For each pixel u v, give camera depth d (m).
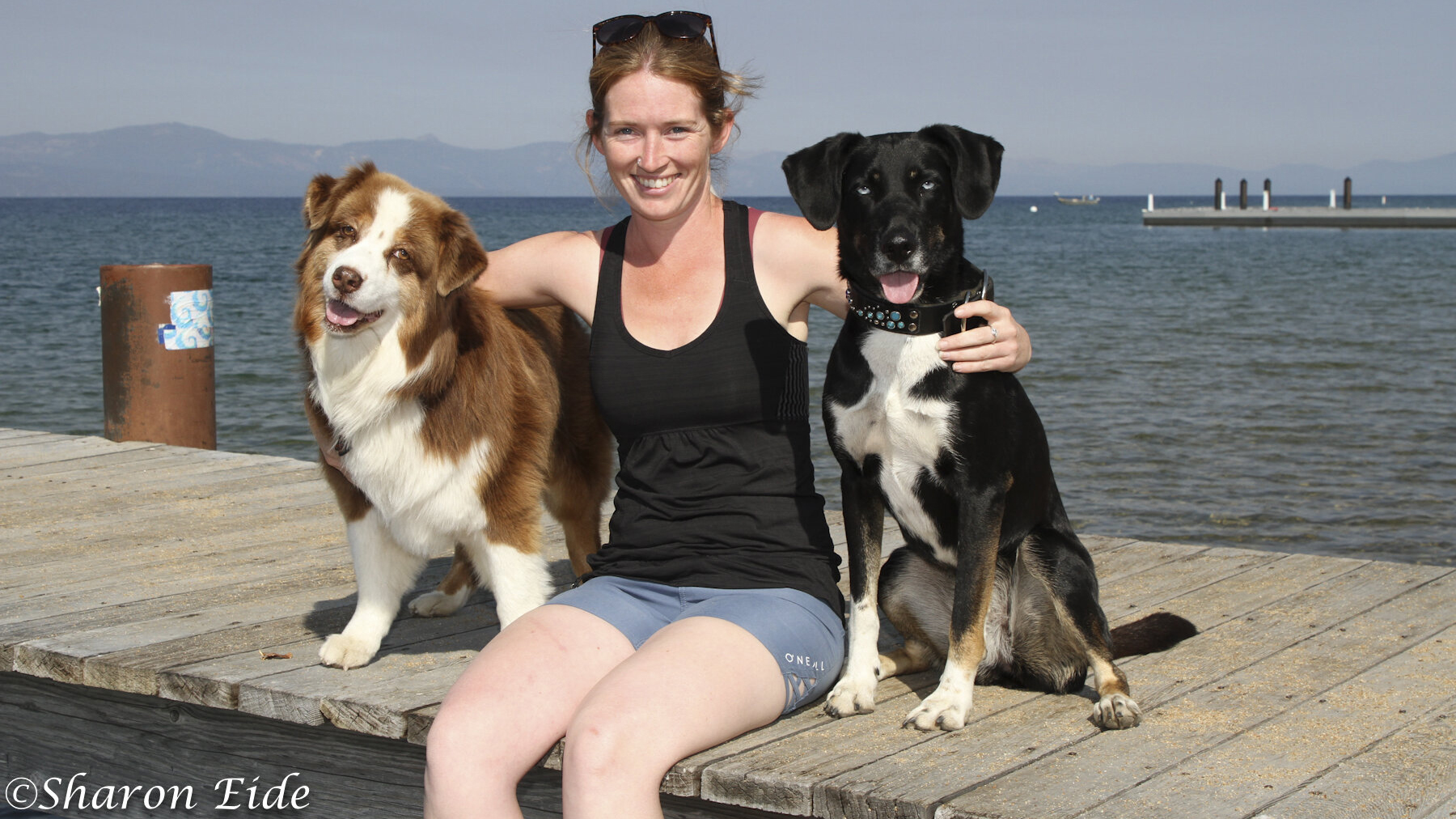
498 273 3.27
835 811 2.31
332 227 3.02
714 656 2.38
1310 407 10.68
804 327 3.12
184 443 6.71
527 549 3.14
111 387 6.64
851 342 2.89
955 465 2.77
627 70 2.81
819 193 2.90
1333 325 17.42
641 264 2.97
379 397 2.95
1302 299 21.91
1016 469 2.85
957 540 2.90
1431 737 2.58
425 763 2.80
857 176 2.94
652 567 2.74
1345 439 9.27
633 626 2.59
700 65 2.85
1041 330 16.94
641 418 2.86
